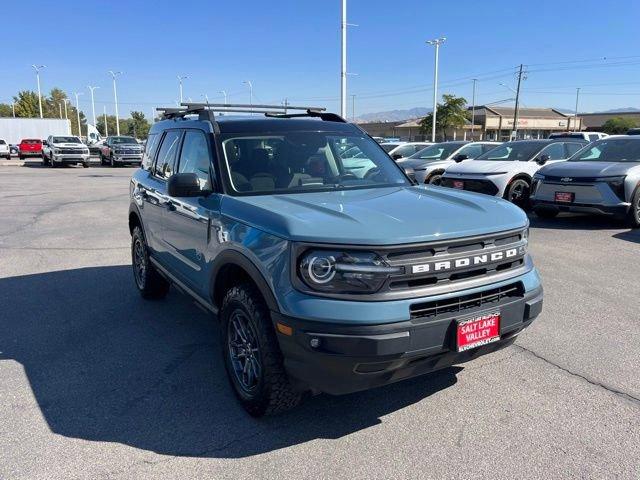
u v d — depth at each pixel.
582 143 12.64
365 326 2.80
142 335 4.99
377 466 3.00
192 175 3.85
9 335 5.02
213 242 3.77
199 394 3.86
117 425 3.46
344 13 23.61
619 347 4.52
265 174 4.04
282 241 3.03
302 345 2.90
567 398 3.70
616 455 3.05
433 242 2.96
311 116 5.32
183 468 3.01
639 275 6.65
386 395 3.79
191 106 4.92
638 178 9.53
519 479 2.86
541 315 5.27
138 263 6.16
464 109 59.19
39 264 7.71
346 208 3.32
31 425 3.47
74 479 2.92
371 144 4.82
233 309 3.56
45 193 17.42
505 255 3.26
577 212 9.91
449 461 3.03
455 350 3.01
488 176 11.51
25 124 50.22
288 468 2.99
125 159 33.47
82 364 4.38
